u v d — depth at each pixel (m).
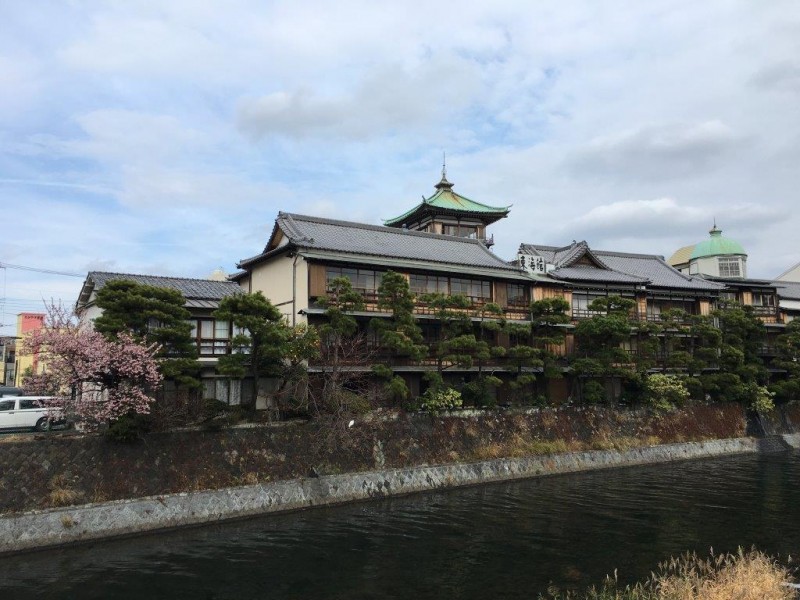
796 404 55.41
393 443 32.97
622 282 52.50
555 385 47.53
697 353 51.97
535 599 17.20
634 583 18.20
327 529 24.45
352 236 43.44
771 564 19.19
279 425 29.92
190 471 26.39
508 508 27.91
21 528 21.75
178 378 26.98
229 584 18.70
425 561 20.61
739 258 71.94
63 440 24.41
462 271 42.94
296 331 32.62
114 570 19.88
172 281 41.41
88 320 39.00
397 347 34.19
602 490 32.06
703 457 44.53
